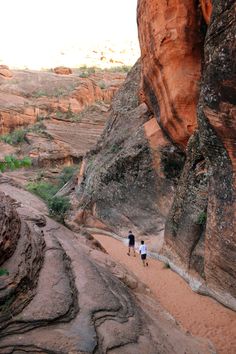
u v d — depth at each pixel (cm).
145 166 1681
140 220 1650
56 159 3422
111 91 5122
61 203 1322
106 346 573
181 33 1248
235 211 867
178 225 1233
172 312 968
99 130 3978
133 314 727
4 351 494
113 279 878
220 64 809
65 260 808
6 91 4522
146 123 1825
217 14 829
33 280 648
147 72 1529
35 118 4244
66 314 594
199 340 812
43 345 518
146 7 1377
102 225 1889
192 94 1279
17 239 713
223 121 841
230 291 920
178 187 1291
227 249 898
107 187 1881
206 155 980
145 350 611
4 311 538
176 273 1217
